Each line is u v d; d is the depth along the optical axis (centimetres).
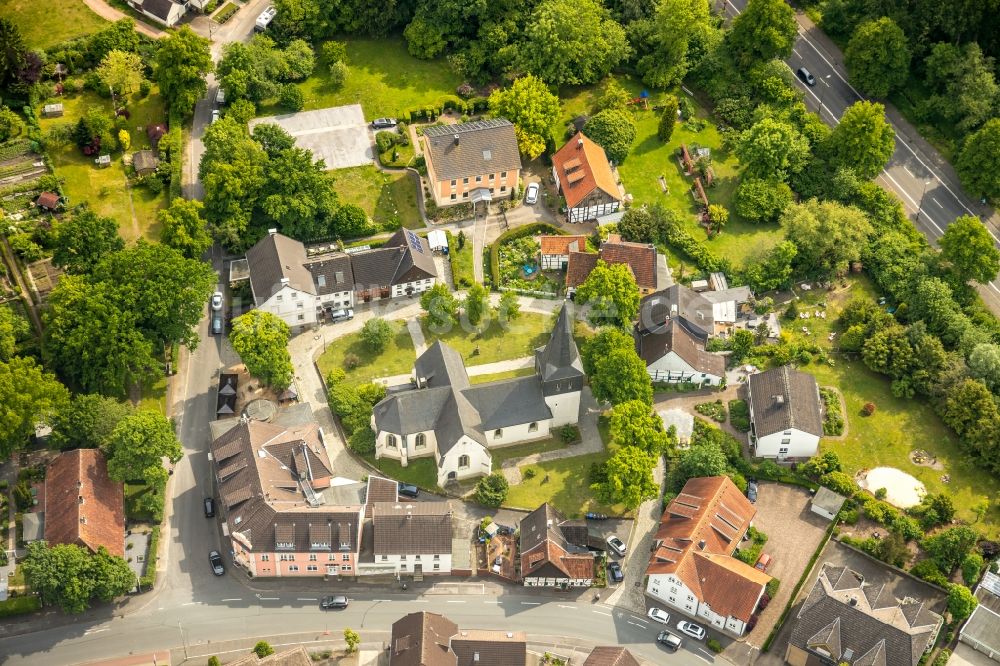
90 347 19488
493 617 17938
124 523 18625
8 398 18325
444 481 19612
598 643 17688
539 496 19588
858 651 16988
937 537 18838
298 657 16562
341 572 18325
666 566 17862
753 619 17975
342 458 19950
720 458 19538
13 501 18788
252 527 17800
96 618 17588
